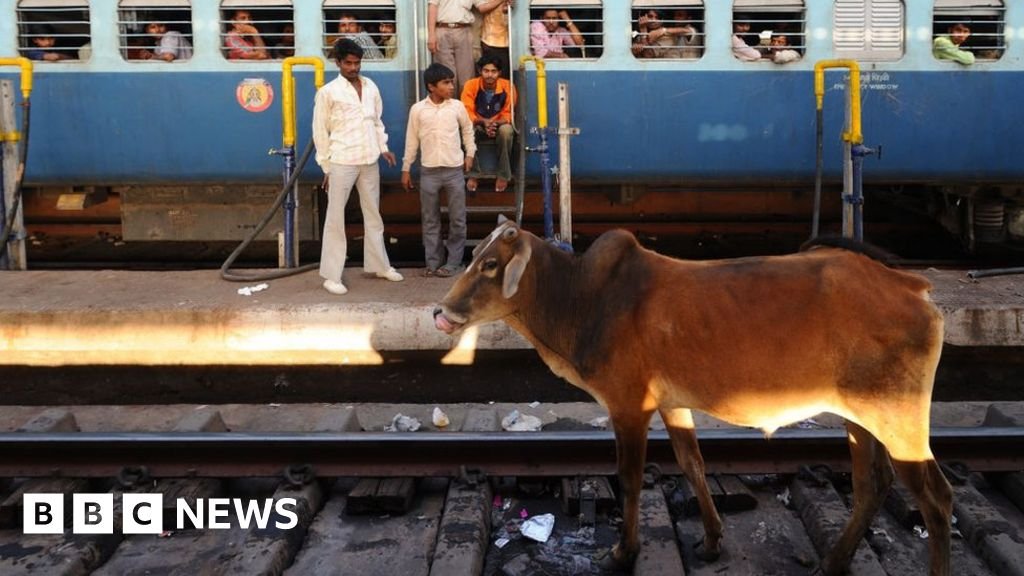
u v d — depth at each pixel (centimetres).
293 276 709
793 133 813
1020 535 382
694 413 538
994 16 816
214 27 805
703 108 809
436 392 594
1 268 744
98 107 817
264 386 593
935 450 436
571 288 335
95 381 591
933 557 306
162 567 366
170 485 425
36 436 445
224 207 866
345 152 638
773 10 805
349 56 639
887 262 321
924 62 810
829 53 806
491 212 775
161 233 872
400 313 580
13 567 359
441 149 688
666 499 416
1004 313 572
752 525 392
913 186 966
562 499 417
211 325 580
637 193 872
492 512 412
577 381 343
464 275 336
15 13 809
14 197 739
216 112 813
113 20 806
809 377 302
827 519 377
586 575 356
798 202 936
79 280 686
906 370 294
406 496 407
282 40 816
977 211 907
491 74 749
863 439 333
